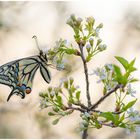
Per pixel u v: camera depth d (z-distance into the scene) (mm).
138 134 778
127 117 737
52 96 747
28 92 817
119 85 735
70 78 747
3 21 1127
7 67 813
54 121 749
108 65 744
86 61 746
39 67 806
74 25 749
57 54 758
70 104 745
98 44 750
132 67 730
